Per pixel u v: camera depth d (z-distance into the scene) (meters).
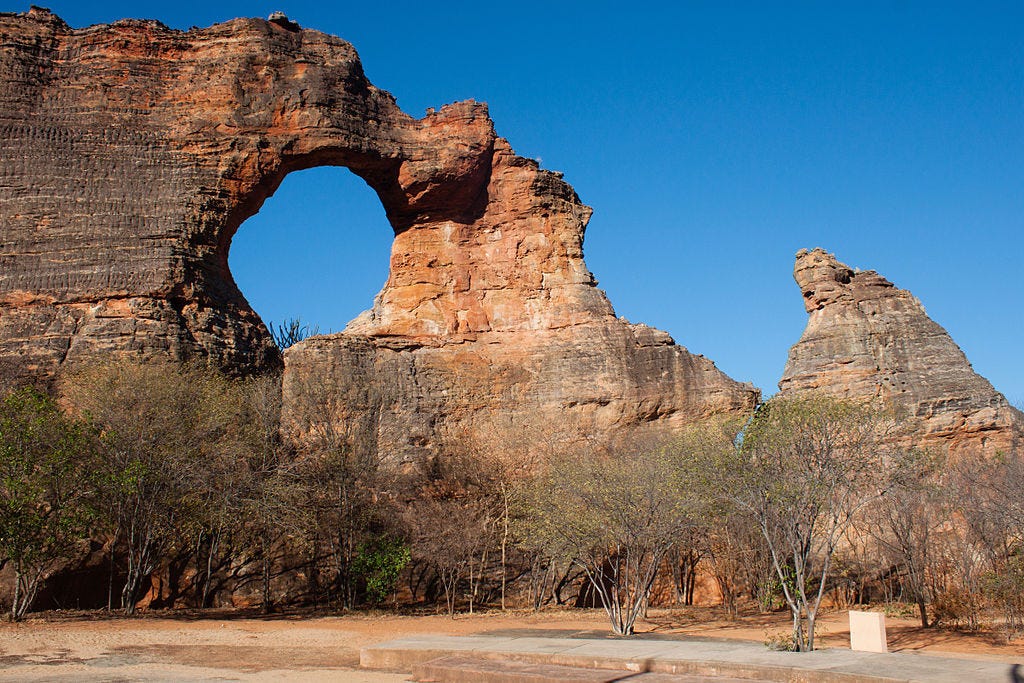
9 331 42.03
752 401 48.62
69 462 31.30
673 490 30.66
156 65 47.81
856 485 29.00
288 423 42.16
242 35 49.03
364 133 49.62
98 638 26.98
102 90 46.62
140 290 43.06
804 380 49.62
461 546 38.72
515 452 45.25
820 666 19.92
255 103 47.97
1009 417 46.81
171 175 45.94
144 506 33.41
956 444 46.53
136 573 34.75
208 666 22.98
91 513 31.30
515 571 43.31
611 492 31.61
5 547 29.89
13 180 44.53
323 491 39.81
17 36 46.34
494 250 52.12
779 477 25.19
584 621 34.72
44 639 26.39
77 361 40.97
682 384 48.62
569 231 52.34
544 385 48.91
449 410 48.16
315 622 33.19
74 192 44.78
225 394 39.06
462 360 49.41
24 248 43.78
